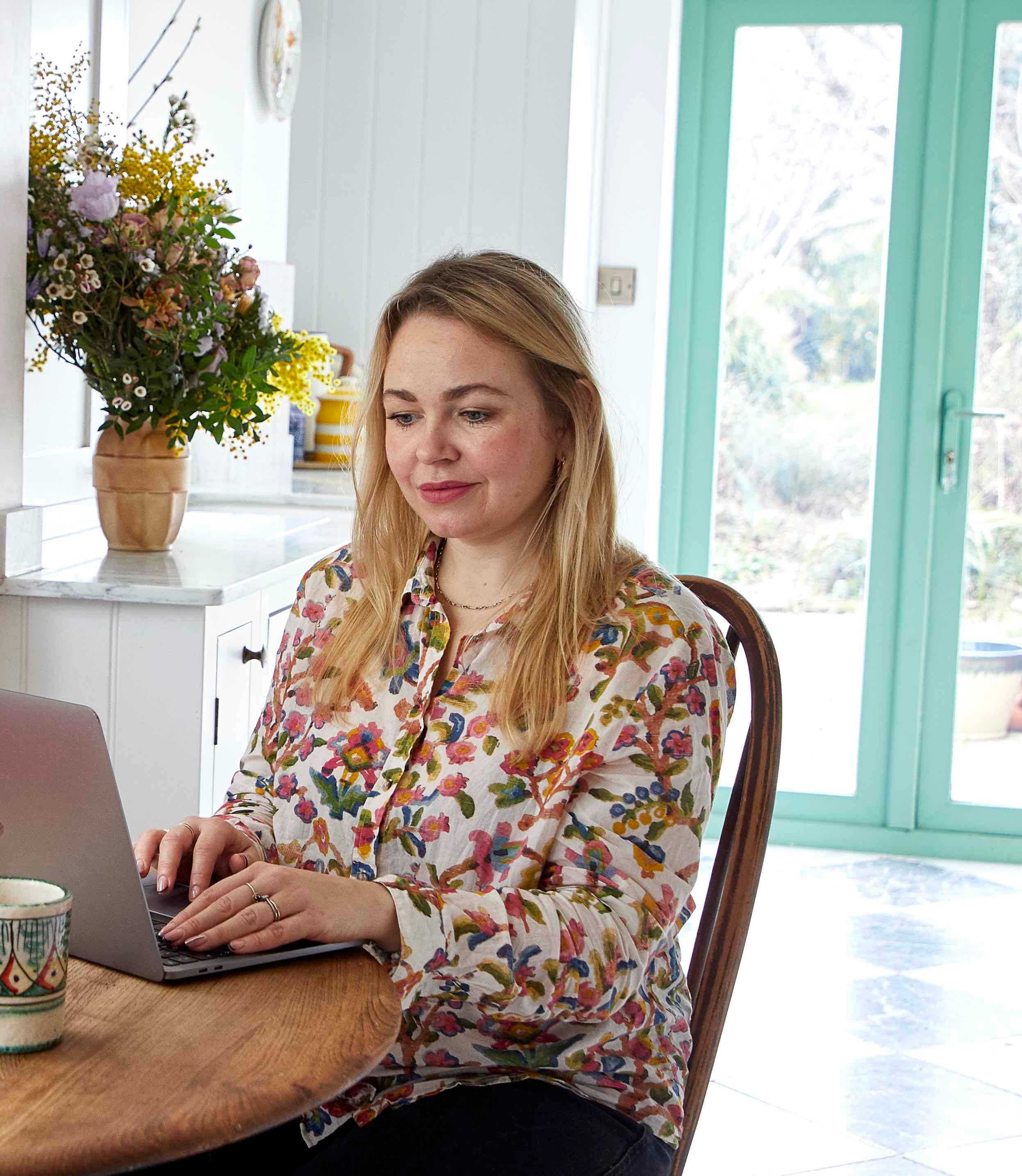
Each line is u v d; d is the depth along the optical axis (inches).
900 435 153.9
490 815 46.3
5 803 38.3
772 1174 86.4
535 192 144.9
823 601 158.1
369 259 149.3
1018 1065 102.9
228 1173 47.1
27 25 74.0
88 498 98.5
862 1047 105.1
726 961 51.3
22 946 32.1
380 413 53.2
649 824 45.3
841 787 158.7
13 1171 27.1
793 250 155.1
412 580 50.9
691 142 155.1
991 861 154.9
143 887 45.0
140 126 130.4
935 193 149.6
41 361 84.7
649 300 150.4
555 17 142.8
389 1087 46.1
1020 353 151.3
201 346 83.7
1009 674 154.5
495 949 40.5
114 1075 31.5
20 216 74.9
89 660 76.2
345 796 49.1
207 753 77.1
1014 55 148.1
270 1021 34.9
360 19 146.5
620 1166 42.4
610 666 46.8
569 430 50.3
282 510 121.3
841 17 150.8
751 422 157.9
